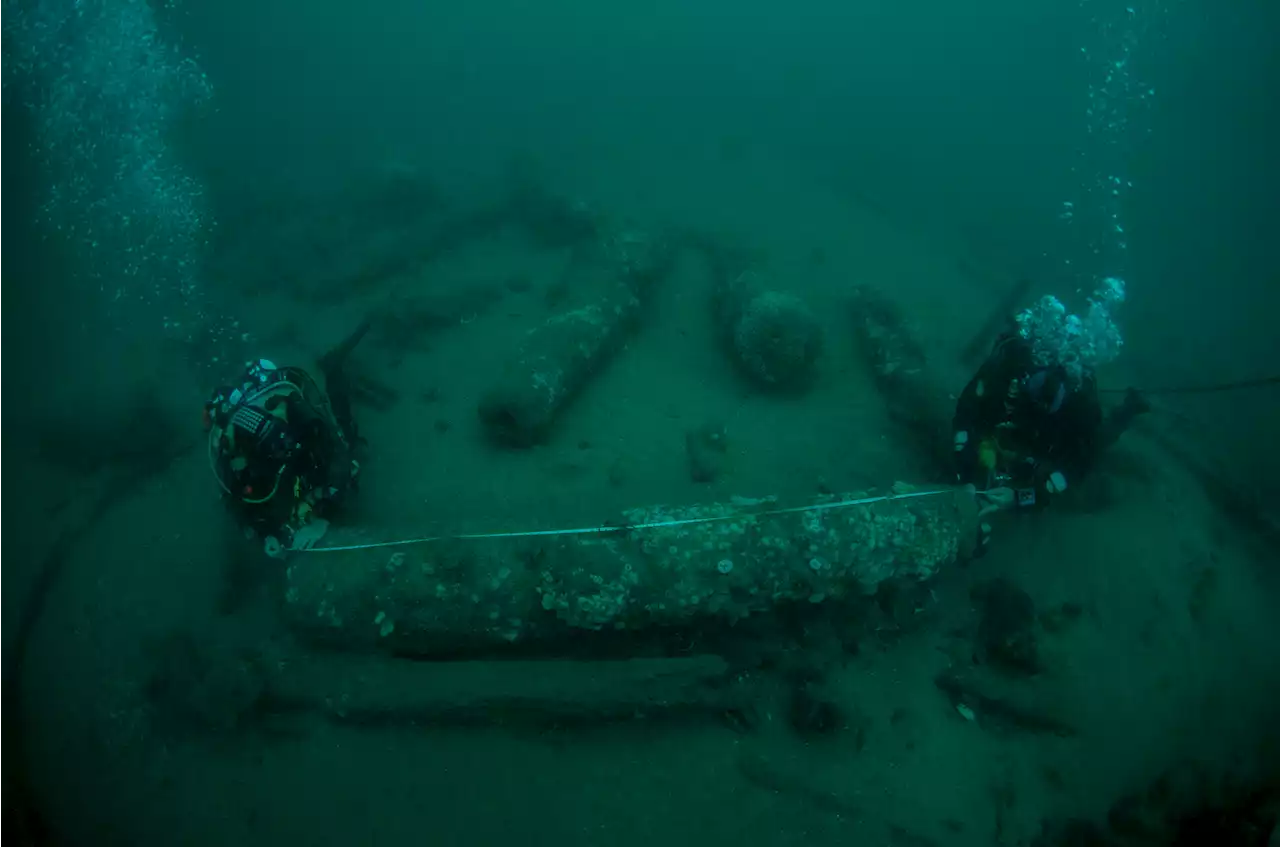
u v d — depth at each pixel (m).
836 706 3.39
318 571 3.42
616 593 3.23
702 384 5.80
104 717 3.45
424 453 4.92
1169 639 3.96
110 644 3.79
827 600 3.63
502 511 4.34
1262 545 4.82
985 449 4.29
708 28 30.09
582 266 6.57
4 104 8.88
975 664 3.73
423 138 15.05
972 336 7.39
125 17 9.23
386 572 3.35
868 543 3.43
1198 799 3.23
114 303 7.48
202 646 3.71
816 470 4.82
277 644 3.62
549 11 33.69
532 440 4.93
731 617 3.37
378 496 4.48
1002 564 4.28
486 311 6.92
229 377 6.13
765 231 9.87
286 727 3.34
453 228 8.63
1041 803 3.20
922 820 3.08
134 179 9.47
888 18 36.88
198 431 5.46
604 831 3.00
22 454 5.30
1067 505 4.70
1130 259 11.04
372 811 3.06
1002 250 11.00
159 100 9.91
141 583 4.15
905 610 3.83
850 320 6.82
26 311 7.29
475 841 2.96
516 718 3.32
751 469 4.79
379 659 3.48
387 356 6.25
